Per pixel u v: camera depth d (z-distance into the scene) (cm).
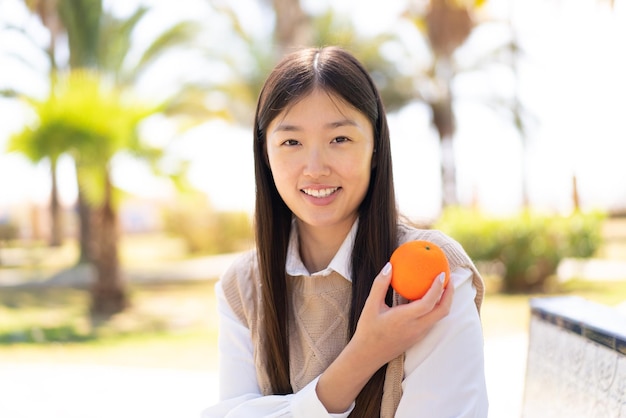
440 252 131
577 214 1138
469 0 1680
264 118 147
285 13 1306
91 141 931
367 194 153
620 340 155
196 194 1064
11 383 494
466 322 137
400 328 127
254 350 158
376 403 141
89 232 1847
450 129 1922
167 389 464
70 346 773
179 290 1401
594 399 167
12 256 2253
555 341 196
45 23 1416
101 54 1251
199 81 1160
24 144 919
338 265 150
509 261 1108
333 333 150
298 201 145
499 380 446
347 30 1508
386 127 151
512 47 1900
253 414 144
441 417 133
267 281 154
